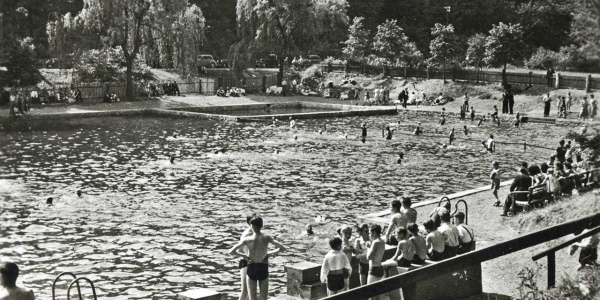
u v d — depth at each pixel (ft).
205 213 97.71
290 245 81.87
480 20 349.61
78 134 173.17
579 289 34.58
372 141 171.01
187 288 67.92
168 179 121.29
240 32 281.54
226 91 260.42
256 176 125.08
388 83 264.11
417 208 95.91
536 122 206.39
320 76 280.31
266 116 210.18
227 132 183.42
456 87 248.93
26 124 187.52
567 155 100.32
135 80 248.73
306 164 137.90
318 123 206.90
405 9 355.56
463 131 190.49
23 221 90.84
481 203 96.48
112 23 225.97
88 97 233.14
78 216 94.84
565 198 81.00
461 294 49.37
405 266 48.44
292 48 272.31
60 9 273.13
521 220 79.97
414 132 184.34
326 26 281.74
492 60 234.17
